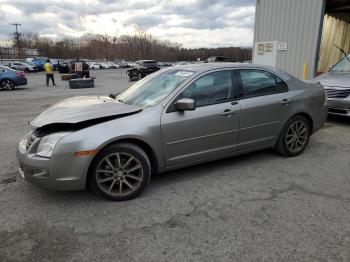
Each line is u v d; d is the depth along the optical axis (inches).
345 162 189.3
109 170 139.6
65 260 102.7
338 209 132.8
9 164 190.7
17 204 140.6
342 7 484.7
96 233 117.7
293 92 193.0
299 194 147.4
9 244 111.3
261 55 514.6
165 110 150.1
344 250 105.6
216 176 169.6
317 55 442.9
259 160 193.0
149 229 120.0
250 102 174.4
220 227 120.4
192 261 101.5
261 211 132.0
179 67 181.2
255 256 103.3
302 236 113.7
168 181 163.9
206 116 159.0
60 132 134.8
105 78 1192.8
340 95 270.7
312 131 207.2
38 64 1911.9
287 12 465.7
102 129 135.6
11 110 397.4
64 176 131.1
